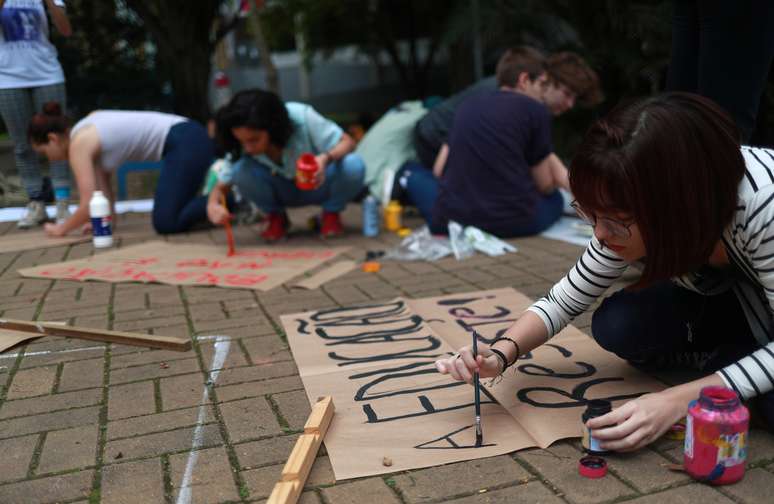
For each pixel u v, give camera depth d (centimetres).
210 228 514
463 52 937
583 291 194
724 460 156
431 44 1105
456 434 187
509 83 442
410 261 391
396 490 164
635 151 146
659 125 146
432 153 510
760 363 164
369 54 1188
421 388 217
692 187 147
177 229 493
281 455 182
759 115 331
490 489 163
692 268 159
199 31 900
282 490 156
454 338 263
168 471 176
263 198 451
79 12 991
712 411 155
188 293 340
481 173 416
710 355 208
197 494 165
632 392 206
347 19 1101
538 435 184
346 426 193
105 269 387
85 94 1077
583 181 154
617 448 166
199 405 213
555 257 383
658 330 203
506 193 417
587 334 257
